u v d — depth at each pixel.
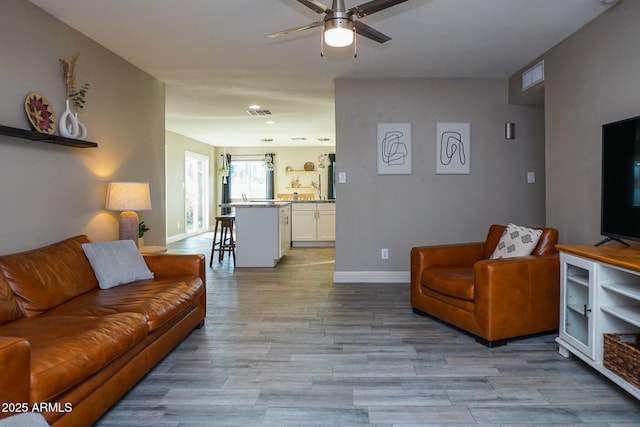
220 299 4.09
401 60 4.04
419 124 4.73
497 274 2.74
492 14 2.97
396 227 4.79
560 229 3.51
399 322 3.33
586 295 2.41
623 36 2.73
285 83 4.85
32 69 2.73
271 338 2.98
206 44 3.54
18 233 2.62
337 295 4.23
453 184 4.75
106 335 1.84
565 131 3.44
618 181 2.43
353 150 4.76
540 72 3.89
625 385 1.99
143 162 4.31
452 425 1.84
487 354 2.65
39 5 2.76
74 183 3.18
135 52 3.72
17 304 2.16
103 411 1.83
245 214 5.88
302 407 2.01
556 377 2.32
